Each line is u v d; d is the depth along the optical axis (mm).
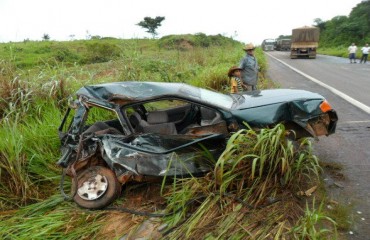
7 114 5062
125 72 7414
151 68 8625
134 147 3521
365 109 7016
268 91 4625
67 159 3582
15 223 3324
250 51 7469
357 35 53406
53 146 4574
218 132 3684
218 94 4531
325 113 3943
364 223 2932
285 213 2973
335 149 4766
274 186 3281
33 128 4719
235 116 3670
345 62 23031
